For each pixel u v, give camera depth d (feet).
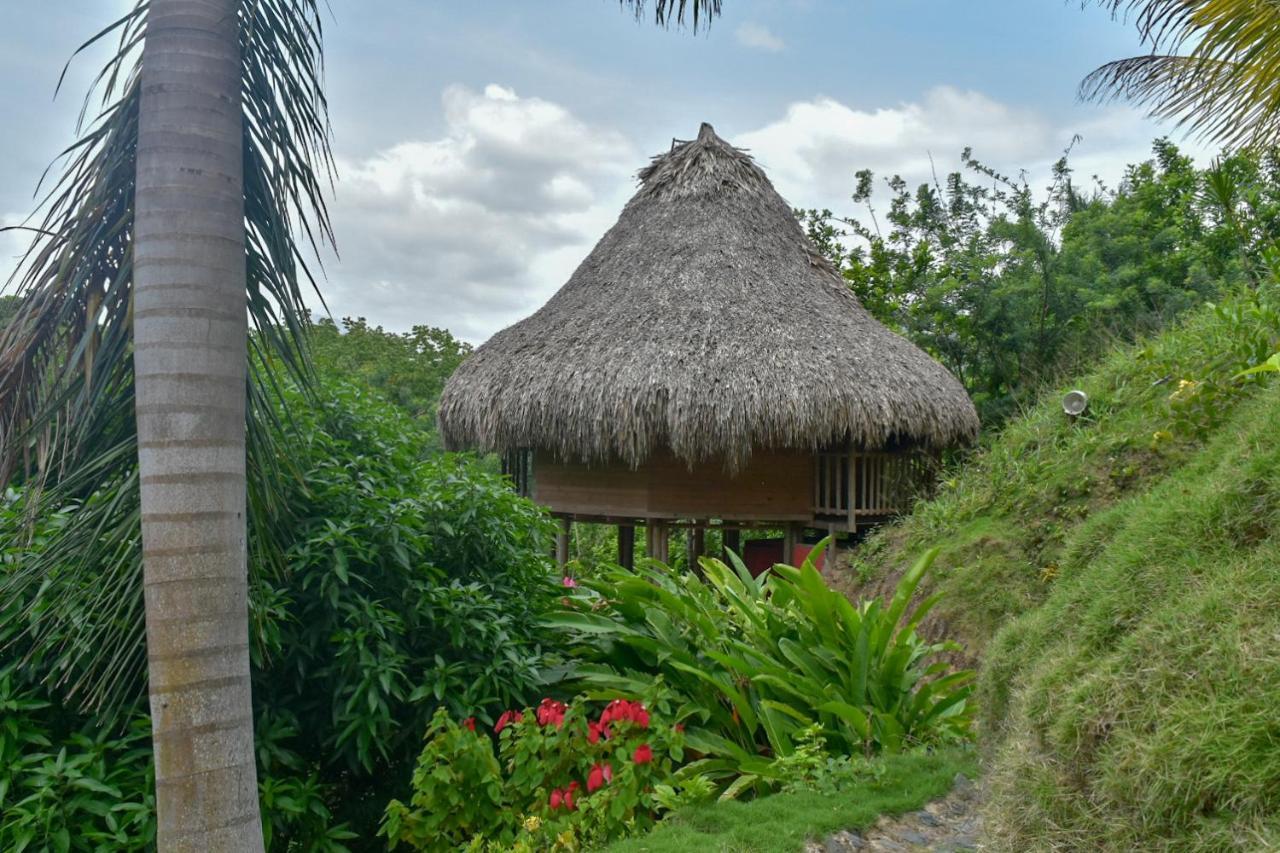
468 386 35.81
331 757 13.79
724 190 40.01
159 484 8.03
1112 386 25.77
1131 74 24.67
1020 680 9.66
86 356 9.06
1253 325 21.29
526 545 16.71
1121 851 6.84
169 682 7.96
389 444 15.81
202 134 8.23
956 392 35.37
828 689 14.73
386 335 68.85
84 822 10.85
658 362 31.68
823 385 31.40
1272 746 6.16
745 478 34.37
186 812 7.93
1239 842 5.99
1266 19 16.69
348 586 13.04
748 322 33.65
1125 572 9.08
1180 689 7.12
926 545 25.53
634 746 12.33
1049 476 23.65
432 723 12.04
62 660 10.30
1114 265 45.78
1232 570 7.86
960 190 54.39
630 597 16.93
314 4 9.69
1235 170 37.99
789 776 13.26
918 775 13.01
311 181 9.78
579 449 32.42
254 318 9.66
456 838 12.04
